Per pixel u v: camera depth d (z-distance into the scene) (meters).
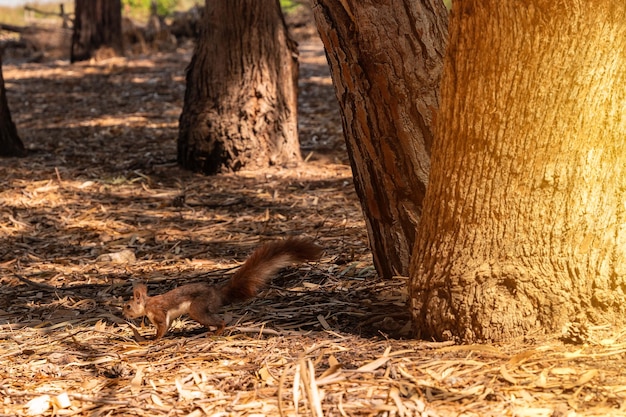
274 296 9.80
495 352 7.04
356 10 8.90
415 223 9.45
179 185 17.67
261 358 7.57
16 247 13.63
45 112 28.30
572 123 6.80
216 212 15.47
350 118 9.46
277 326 8.57
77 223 15.04
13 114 28.22
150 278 11.45
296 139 19.12
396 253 9.70
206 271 11.68
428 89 9.02
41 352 8.38
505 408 6.17
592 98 6.76
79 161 20.28
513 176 7.00
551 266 7.09
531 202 7.02
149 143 22.31
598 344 6.97
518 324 7.16
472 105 7.05
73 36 41.25
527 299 7.13
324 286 10.12
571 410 6.04
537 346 7.05
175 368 7.54
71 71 37.91
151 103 29.14
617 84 6.77
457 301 7.34
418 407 6.25
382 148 9.27
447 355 7.15
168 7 59.84
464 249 7.31
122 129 24.39
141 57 41.53
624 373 6.52
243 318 8.93
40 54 44.53
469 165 7.17
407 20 8.95
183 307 8.45
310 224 14.12
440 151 7.47
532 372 6.68
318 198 16.02
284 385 6.88
